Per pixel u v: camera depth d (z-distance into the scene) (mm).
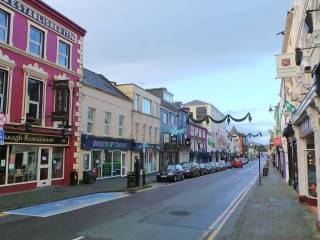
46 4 21438
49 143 21453
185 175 35719
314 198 15117
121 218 12336
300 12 15852
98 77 34438
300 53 11398
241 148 123188
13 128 18578
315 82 8953
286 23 22875
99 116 28484
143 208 14664
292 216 12570
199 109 73750
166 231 10438
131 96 34750
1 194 17906
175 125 49281
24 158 19875
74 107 24250
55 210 13969
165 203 16219
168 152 46250
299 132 16609
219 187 24609
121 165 32375
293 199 17359
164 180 30156
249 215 12766
